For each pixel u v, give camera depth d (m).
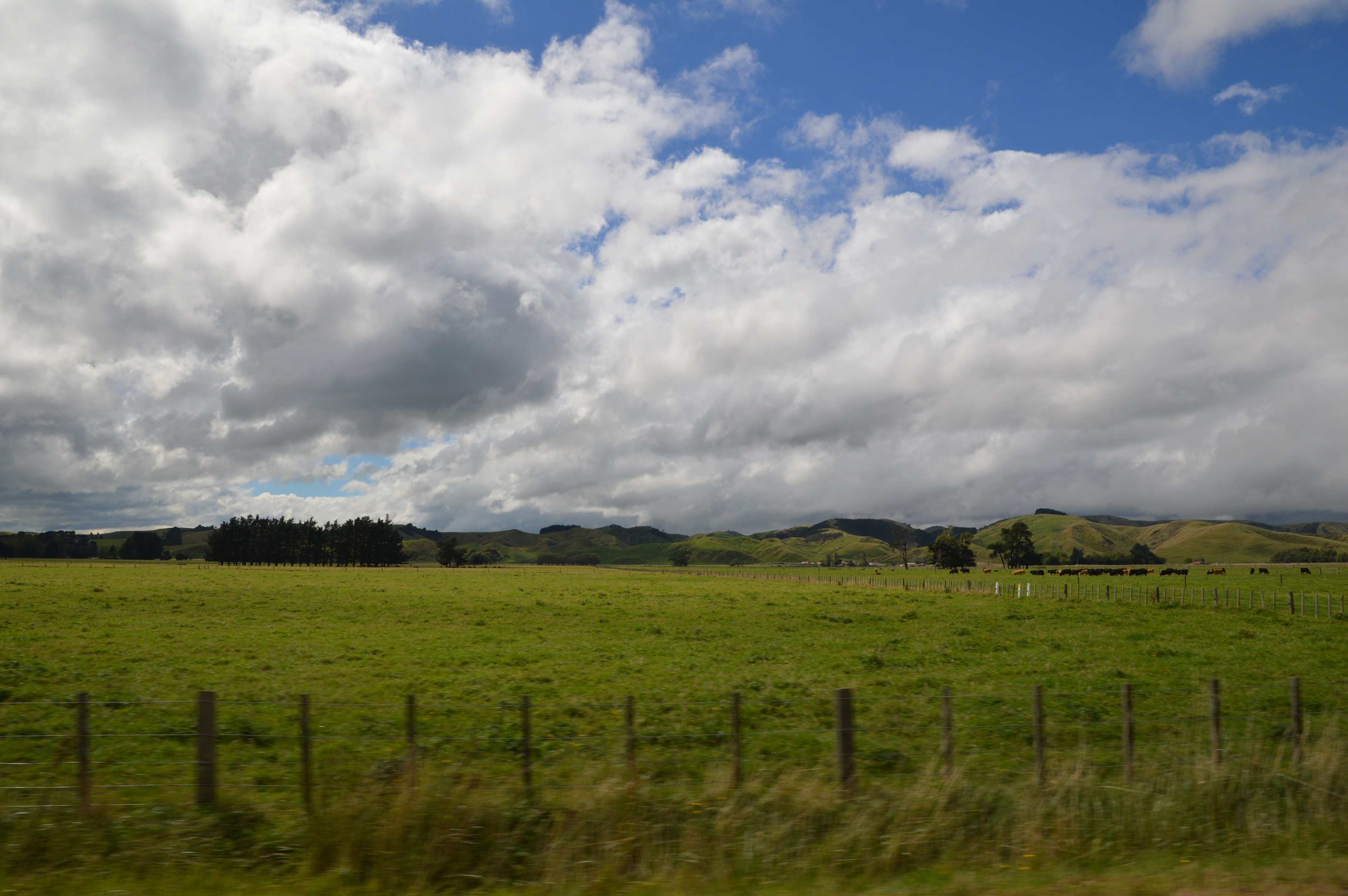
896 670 25.94
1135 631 38.41
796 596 67.81
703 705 19.41
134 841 9.70
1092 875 8.85
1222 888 8.12
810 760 14.49
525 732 11.64
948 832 10.12
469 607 51.41
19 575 85.88
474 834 9.76
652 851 9.66
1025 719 18.19
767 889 8.72
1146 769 12.49
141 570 114.69
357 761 14.23
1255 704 19.72
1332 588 80.44
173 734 15.73
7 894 8.33
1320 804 10.88
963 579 121.56
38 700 19.36
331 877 8.92
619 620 43.56
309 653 28.52
